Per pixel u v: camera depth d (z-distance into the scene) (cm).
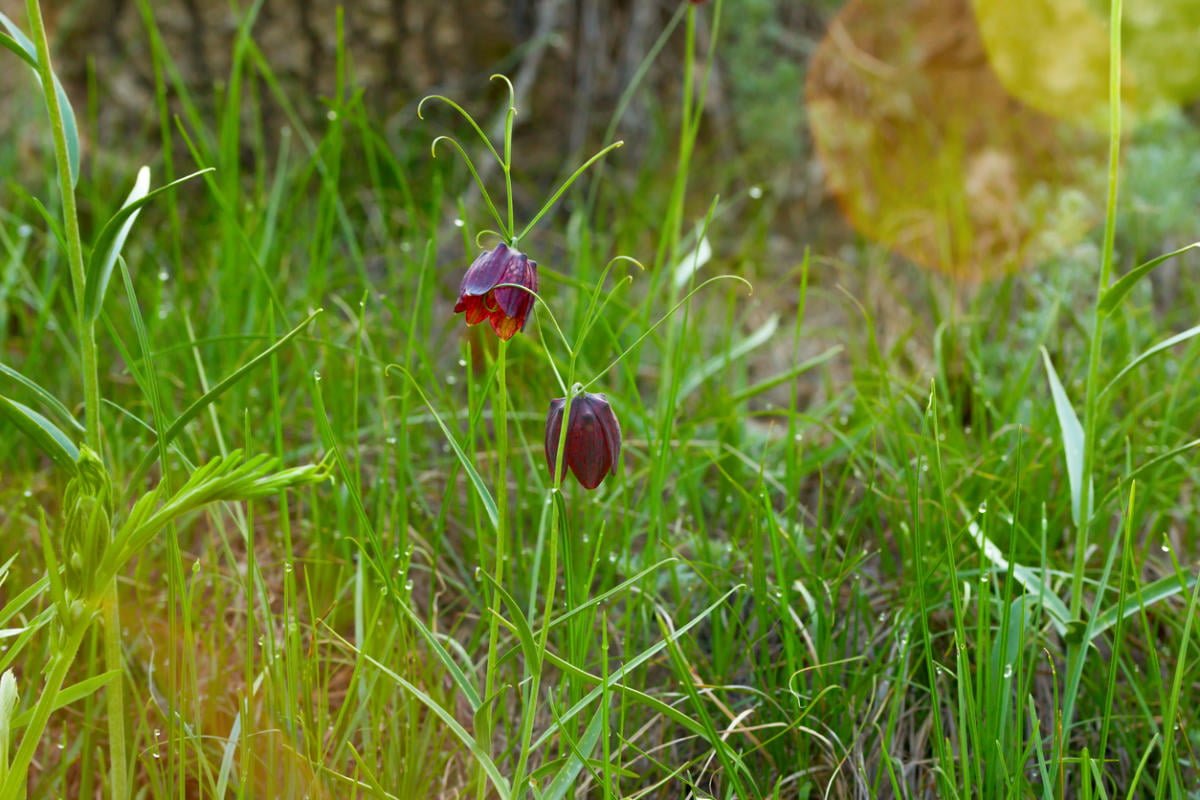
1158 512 101
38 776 93
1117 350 111
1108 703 87
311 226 135
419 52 153
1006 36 162
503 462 83
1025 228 143
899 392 111
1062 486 101
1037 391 111
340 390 105
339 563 97
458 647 91
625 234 140
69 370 110
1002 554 98
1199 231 137
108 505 83
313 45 148
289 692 87
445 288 132
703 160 164
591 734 85
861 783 91
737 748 93
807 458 107
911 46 170
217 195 100
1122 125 156
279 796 90
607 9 160
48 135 133
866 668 94
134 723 93
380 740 91
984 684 88
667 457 99
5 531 100
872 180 160
